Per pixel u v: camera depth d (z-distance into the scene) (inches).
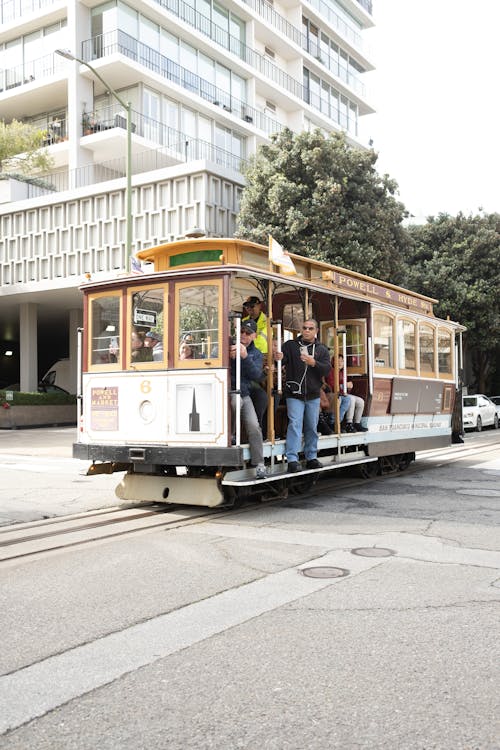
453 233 1298.0
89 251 1126.4
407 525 312.2
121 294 364.8
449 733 124.1
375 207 920.3
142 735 124.6
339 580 223.0
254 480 337.1
